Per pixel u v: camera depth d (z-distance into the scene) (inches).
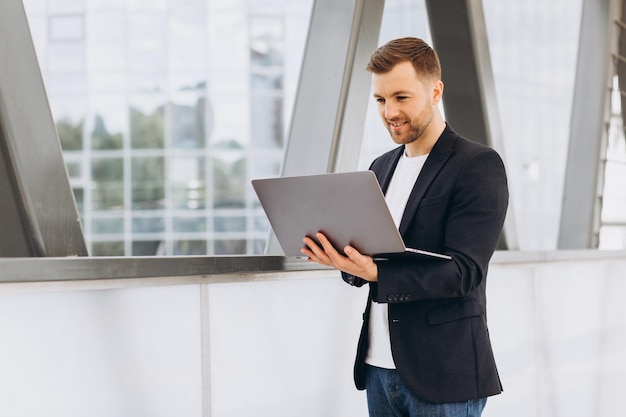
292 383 88.9
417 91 66.6
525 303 133.0
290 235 66.2
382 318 70.4
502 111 148.2
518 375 130.8
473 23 125.0
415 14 125.0
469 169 65.9
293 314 89.3
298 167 101.2
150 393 73.2
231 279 81.3
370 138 115.9
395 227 58.8
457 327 66.4
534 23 154.7
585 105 169.5
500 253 125.6
